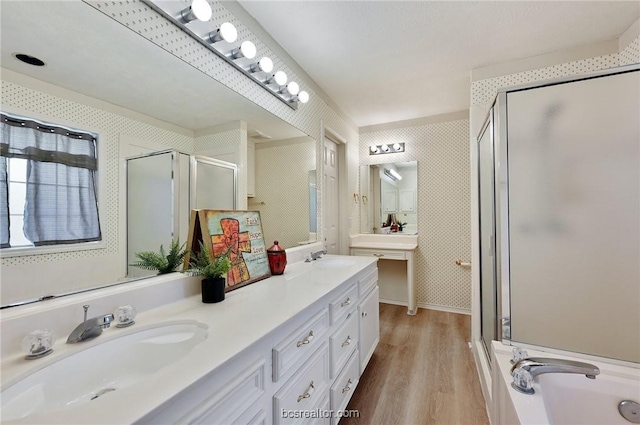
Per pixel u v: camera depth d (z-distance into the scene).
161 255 1.21
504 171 1.36
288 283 1.52
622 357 1.17
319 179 2.72
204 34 1.44
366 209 3.84
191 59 1.38
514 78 2.25
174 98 1.30
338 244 3.36
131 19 1.11
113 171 1.05
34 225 0.82
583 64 2.06
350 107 3.23
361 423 1.56
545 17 1.75
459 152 3.38
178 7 1.29
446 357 2.27
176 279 1.20
